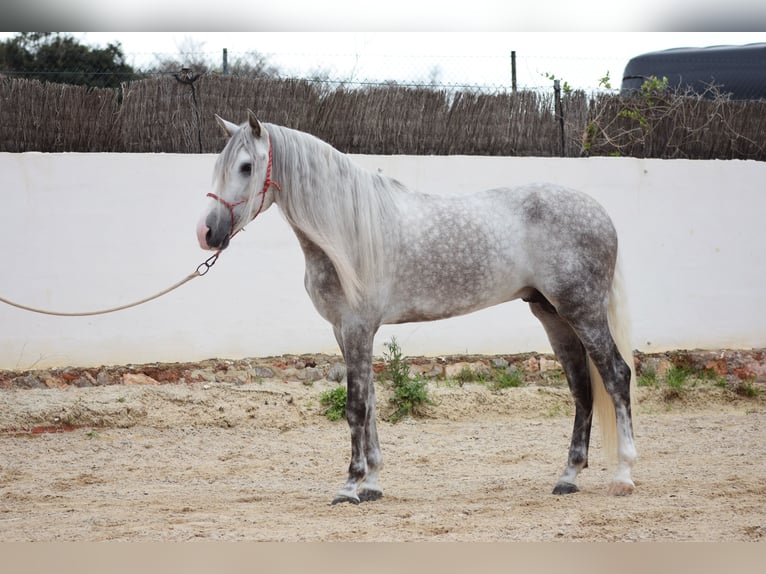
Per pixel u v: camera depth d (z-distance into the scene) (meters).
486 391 8.91
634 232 9.78
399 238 5.61
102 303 8.90
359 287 5.46
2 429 7.75
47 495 5.86
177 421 8.14
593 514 5.09
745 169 9.95
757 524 4.84
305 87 9.60
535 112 10.06
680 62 11.70
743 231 9.95
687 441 7.60
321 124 9.72
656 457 6.99
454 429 8.23
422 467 6.85
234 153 5.41
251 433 8.02
